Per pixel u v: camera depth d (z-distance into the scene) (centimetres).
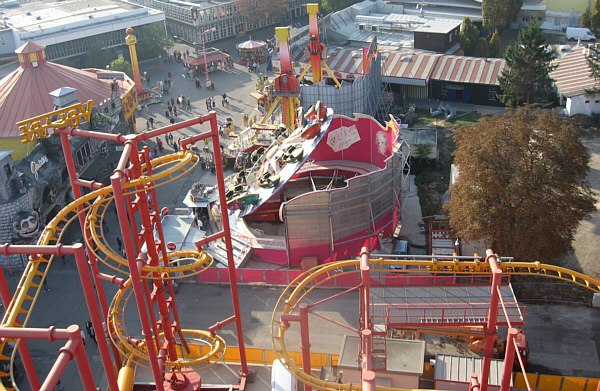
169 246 6556
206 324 5878
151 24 15400
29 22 14888
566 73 10394
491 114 10550
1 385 3108
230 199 6781
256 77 13312
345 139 7675
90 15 15088
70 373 5331
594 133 9231
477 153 5825
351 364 4578
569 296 5909
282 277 6291
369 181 6391
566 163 5781
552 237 5622
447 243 6519
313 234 6397
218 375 5125
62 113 4291
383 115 10494
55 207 7531
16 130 7894
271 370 5125
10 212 6625
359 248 6625
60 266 6844
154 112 11556
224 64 14162
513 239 5650
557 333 5472
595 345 5316
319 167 7750
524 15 14938
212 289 6378
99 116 8412
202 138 4281
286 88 9244
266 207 7306
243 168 8056
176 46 16038
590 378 4566
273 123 10369
